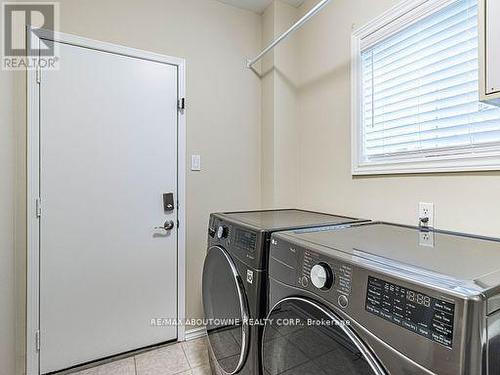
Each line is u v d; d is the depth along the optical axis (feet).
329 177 6.49
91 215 5.93
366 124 5.72
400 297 2.13
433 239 3.57
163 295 6.66
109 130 6.09
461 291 1.86
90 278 5.93
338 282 2.62
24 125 5.39
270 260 3.69
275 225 4.40
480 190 3.89
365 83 5.71
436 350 1.87
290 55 7.46
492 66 2.90
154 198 6.56
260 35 7.80
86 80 5.87
